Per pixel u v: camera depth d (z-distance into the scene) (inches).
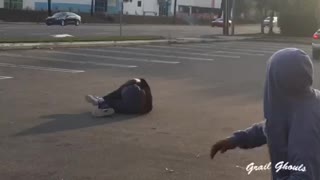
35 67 639.1
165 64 743.7
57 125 324.8
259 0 1942.7
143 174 233.9
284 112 92.7
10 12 2511.1
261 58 927.7
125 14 3316.9
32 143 280.4
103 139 293.4
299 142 88.5
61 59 754.8
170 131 318.7
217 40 1456.7
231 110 396.5
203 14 4015.8
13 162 245.4
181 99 441.7
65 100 414.9
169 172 237.6
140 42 1161.4
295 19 1856.5
